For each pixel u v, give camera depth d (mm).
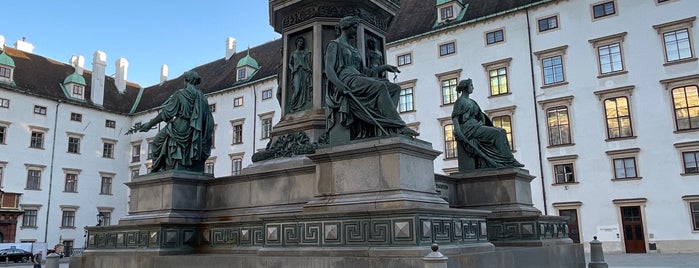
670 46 29328
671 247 27750
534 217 9773
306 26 10266
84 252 9453
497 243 10016
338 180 7195
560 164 31609
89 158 51219
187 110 9672
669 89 28984
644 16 30109
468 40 35781
